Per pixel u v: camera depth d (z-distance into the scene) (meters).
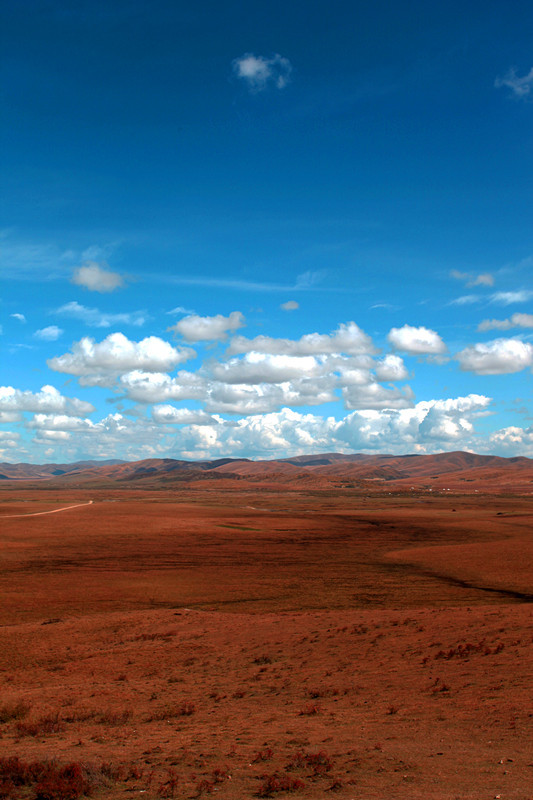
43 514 152.62
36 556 83.62
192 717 22.25
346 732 18.84
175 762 15.73
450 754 15.71
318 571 71.88
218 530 122.94
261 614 47.59
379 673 27.61
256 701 24.56
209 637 38.62
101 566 75.38
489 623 35.84
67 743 18.64
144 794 12.84
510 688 22.88
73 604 52.88
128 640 38.59
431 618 39.09
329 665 30.05
